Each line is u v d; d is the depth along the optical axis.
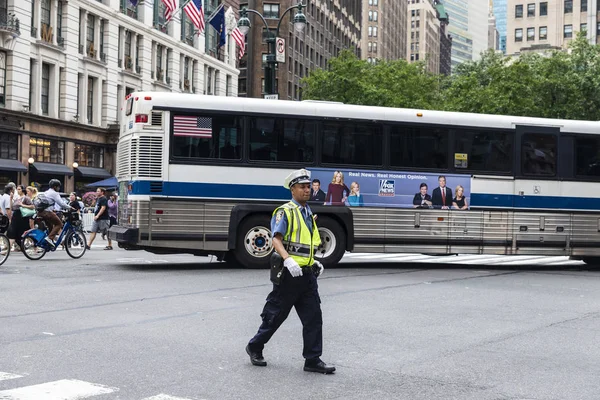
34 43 44.34
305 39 94.75
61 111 47.31
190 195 15.47
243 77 88.06
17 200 20.31
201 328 8.82
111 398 5.72
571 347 8.17
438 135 16.97
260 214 15.91
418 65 57.88
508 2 113.62
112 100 52.09
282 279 6.64
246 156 15.79
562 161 17.70
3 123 41.66
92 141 49.88
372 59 154.88
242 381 6.34
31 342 7.87
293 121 16.11
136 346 7.73
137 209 15.27
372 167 16.50
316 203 16.14
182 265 16.80
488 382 6.50
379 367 7.02
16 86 42.81
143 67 55.44
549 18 110.88
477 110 48.31
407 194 16.69
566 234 17.66
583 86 48.41
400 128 16.73
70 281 13.33
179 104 15.49
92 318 9.41
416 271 16.66
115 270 15.44
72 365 6.84
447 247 16.89
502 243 17.23
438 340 8.42
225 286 12.81
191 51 61.75
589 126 17.91
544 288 13.91
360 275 15.29
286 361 7.17
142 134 15.33
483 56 55.03
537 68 51.28
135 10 55.19
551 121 17.67
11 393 5.78
